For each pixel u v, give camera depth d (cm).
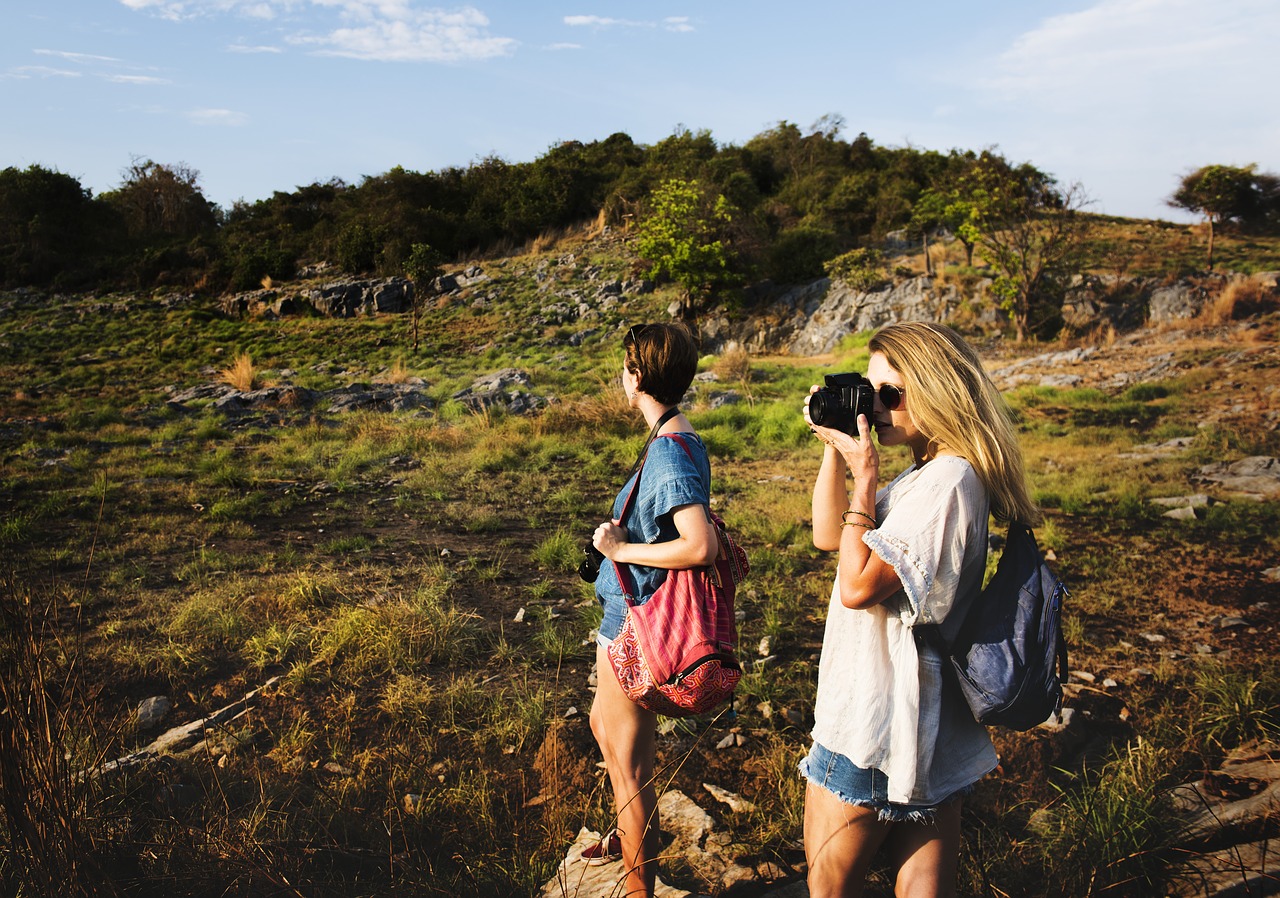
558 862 268
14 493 904
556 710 377
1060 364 1884
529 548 697
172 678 405
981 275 2920
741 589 564
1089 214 2414
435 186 4944
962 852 264
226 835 254
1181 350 1827
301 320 3806
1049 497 828
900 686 161
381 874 256
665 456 208
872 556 159
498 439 1217
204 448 1251
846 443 167
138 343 3378
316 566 621
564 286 3841
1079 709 378
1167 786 305
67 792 220
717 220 3525
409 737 351
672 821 293
